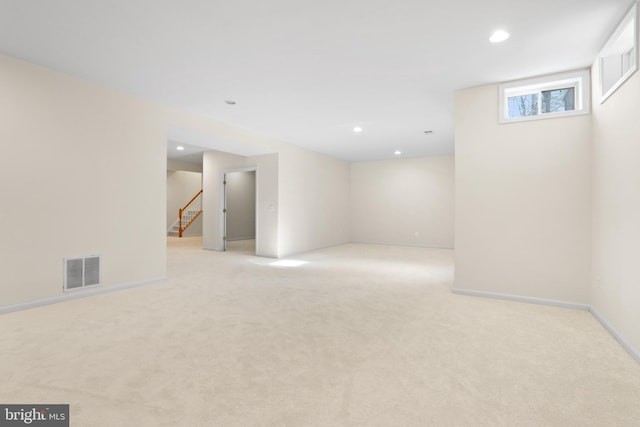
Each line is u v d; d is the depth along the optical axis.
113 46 3.21
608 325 2.97
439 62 3.51
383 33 2.96
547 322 3.21
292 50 3.28
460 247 4.27
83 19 2.75
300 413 1.77
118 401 1.86
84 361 2.35
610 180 2.99
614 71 3.23
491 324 3.16
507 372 2.23
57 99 3.78
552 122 3.77
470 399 1.91
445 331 2.97
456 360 2.40
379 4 2.53
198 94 4.48
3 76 3.39
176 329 2.98
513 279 3.98
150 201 4.74
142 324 3.11
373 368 2.28
